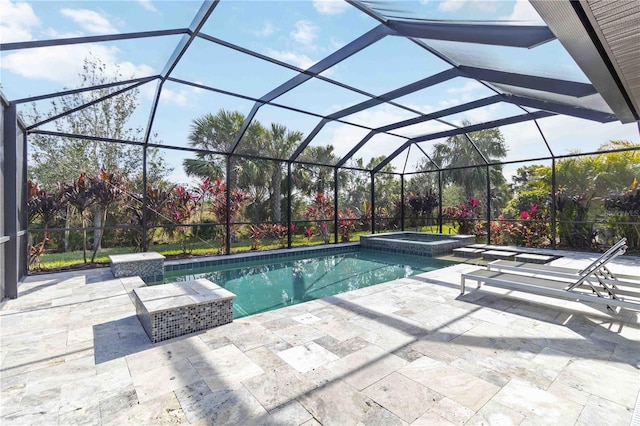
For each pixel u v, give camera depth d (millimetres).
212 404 2074
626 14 1895
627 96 3227
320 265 8062
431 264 8047
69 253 7551
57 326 3438
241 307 4855
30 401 2111
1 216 4328
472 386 2260
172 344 2984
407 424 1869
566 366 2529
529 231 9516
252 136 10273
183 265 7250
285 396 2160
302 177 11906
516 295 4551
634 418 1859
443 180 12219
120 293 4719
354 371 2480
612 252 3818
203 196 9242
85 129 9195
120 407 2045
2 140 4406
